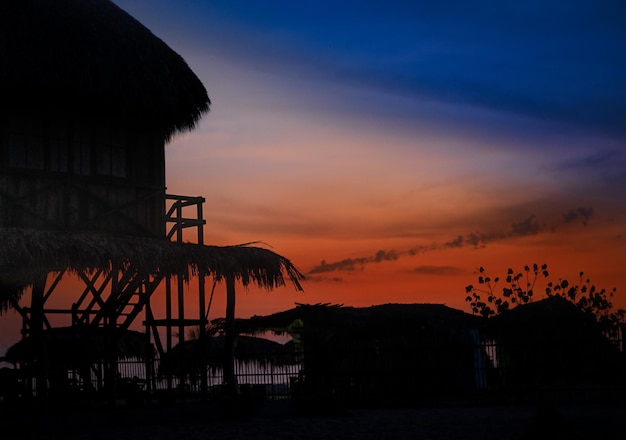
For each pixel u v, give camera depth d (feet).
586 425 45.75
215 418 56.70
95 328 60.90
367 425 50.11
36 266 49.26
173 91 59.67
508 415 54.29
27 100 56.54
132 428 51.39
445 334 70.79
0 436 48.06
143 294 61.82
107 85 56.70
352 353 72.18
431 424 49.44
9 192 54.85
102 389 64.64
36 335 55.31
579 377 67.87
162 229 60.80
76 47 56.39
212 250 57.00
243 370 74.69
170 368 61.05
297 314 76.33
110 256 51.24
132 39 59.72
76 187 57.31
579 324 74.79
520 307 77.00
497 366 68.74
